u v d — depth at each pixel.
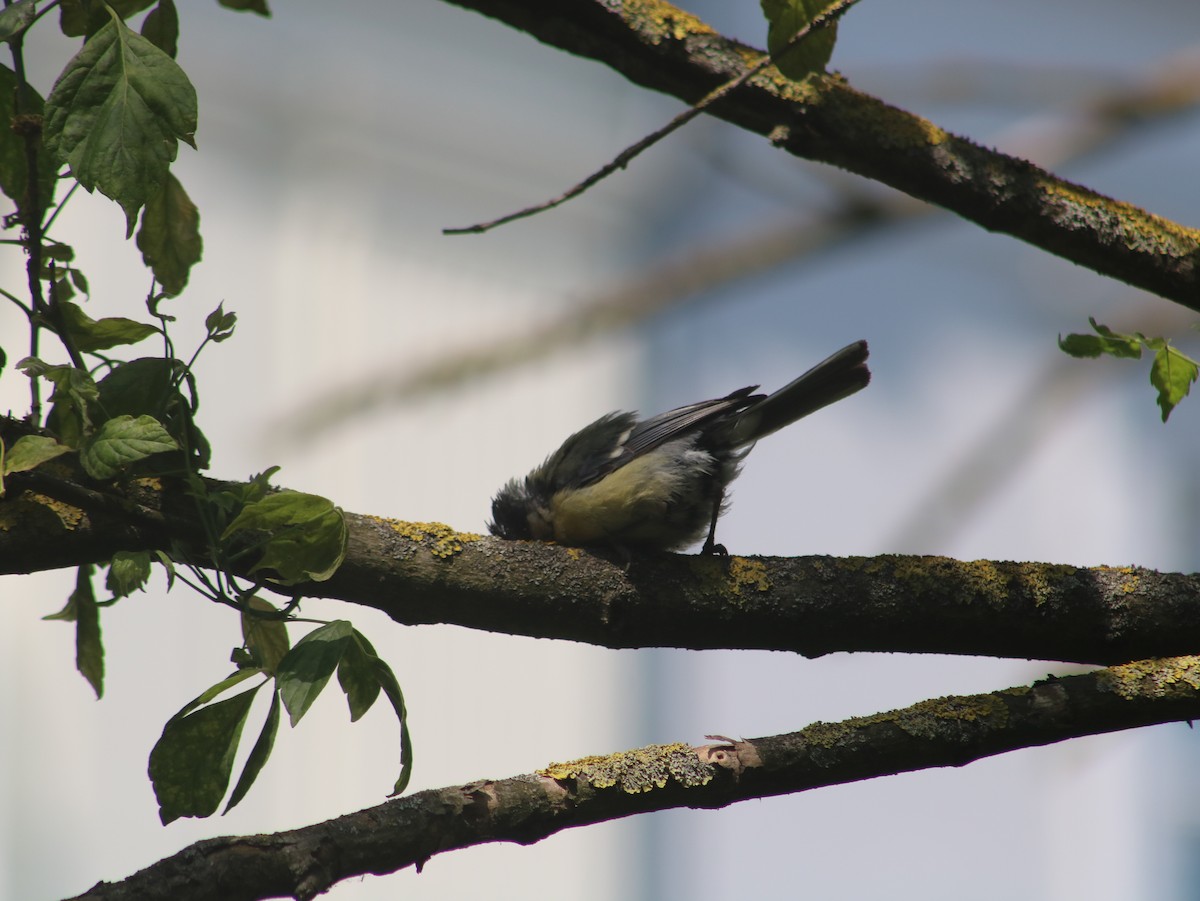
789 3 6.33
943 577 6.81
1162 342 6.62
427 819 5.55
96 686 7.02
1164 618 6.74
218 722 5.73
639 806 5.96
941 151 7.28
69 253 6.03
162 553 5.92
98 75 5.23
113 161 5.20
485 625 6.70
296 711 5.25
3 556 6.06
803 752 6.11
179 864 5.15
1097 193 7.49
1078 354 6.77
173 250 7.23
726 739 6.20
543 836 5.84
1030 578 6.82
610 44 7.25
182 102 5.28
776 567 6.90
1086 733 6.22
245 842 5.27
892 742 6.14
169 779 5.70
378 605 6.51
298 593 6.33
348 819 5.49
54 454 5.45
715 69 7.20
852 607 6.76
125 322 6.24
